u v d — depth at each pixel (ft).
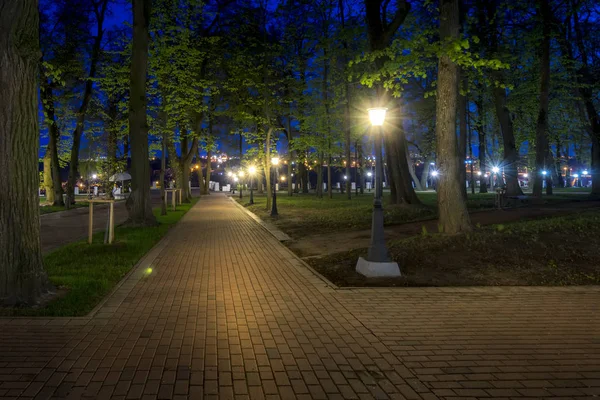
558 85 90.02
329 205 94.73
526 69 94.63
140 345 15.71
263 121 87.76
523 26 76.38
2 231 20.53
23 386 12.31
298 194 170.81
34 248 21.48
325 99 111.24
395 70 37.17
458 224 35.65
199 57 93.81
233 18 96.63
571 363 14.55
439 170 36.47
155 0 80.59
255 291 24.22
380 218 28.60
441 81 36.14
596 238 34.94
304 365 14.10
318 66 112.57
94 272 27.84
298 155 132.26
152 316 19.33
